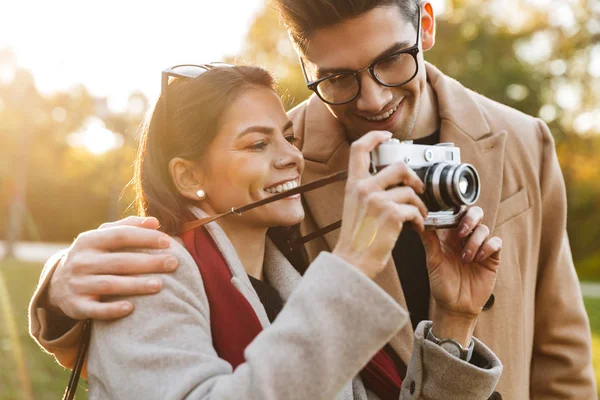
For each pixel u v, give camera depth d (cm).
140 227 168
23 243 3422
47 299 173
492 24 1908
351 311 142
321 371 138
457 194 162
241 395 135
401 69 210
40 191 3484
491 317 230
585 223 2317
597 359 681
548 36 1880
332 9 201
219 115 179
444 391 177
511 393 232
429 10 229
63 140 3062
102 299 164
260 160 179
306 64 221
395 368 207
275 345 139
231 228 183
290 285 190
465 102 247
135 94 2172
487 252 180
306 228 234
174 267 161
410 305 231
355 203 150
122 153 2314
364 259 147
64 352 178
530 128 253
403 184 155
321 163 237
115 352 153
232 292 167
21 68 2594
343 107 219
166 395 142
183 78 187
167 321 154
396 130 222
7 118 2717
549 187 250
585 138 2028
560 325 253
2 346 628
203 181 184
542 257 253
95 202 3534
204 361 148
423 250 229
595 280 2227
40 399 488
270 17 1509
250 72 185
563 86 1939
